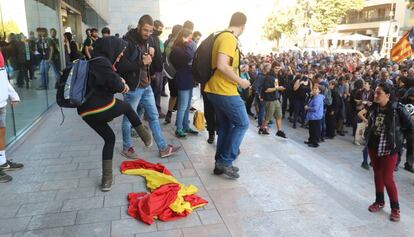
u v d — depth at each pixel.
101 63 3.67
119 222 3.38
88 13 17.45
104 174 4.01
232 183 4.34
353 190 4.69
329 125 10.81
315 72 12.79
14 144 5.59
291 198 4.04
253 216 3.60
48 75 8.82
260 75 9.30
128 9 20.97
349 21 56.88
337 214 3.77
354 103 10.66
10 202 3.74
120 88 3.73
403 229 3.76
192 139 6.05
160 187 3.81
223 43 3.86
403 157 8.46
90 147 5.55
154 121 5.01
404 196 5.92
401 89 7.66
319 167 5.44
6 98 4.38
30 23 7.43
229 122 4.43
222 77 4.04
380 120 4.22
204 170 4.69
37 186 4.12
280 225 3.47
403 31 44.50
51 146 5.60
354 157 8.68
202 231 3.28
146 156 5.14
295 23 42.38
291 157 5.78
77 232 3.21
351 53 31.00
